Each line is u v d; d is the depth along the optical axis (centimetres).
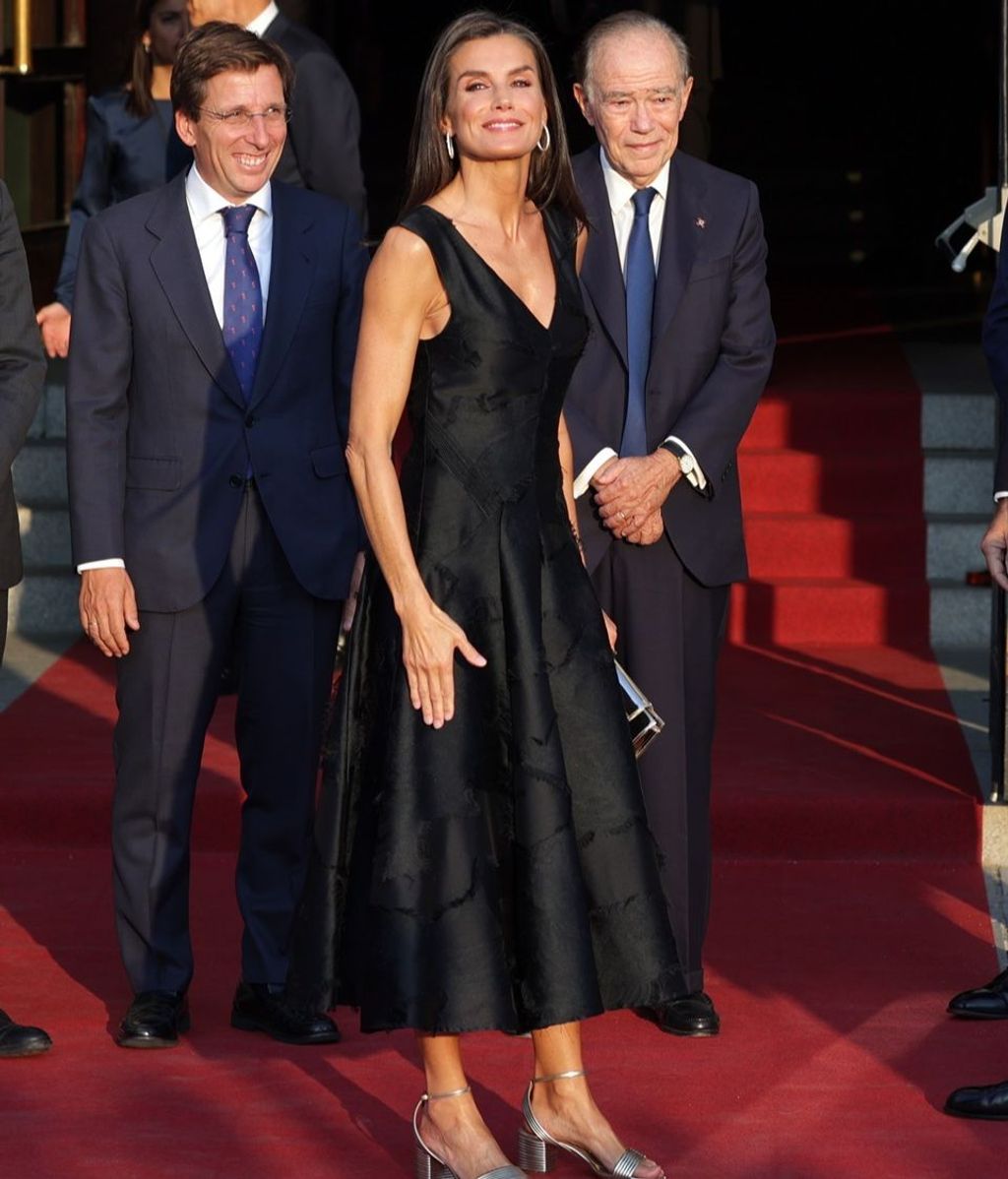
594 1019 1723
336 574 1667
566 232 1411
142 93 2147
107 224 1648
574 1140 1379
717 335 1731
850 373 3478
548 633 1359
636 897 1354
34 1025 1700
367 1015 1319
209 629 1666
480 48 1343
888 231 5034
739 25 5778
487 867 1327
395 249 1328
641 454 1717
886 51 5419
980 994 1722
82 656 2858
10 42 3672
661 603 1722
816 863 2169
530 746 1327
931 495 3156
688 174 1747
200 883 2105
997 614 2155
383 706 1357
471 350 1341
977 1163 1420
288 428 1664
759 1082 1576
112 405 1652
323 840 1368
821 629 2980
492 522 1351
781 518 3108
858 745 2405
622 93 1678
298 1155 1434
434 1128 1365
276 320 1655
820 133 5425
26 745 2383
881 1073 1592
